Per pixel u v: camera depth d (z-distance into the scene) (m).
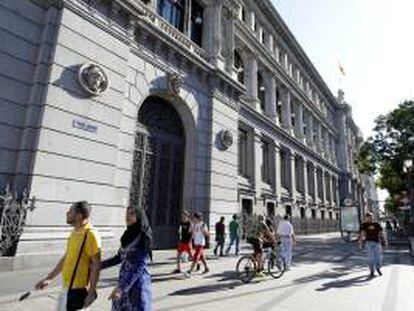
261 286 8.73
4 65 9.26
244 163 23.31
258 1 26.83
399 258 16.39
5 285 7.09
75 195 9.98
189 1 17.88
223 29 20.06
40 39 10.11
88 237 3.61
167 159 15.68
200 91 16.98
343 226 27.52
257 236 10.01
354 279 10.09
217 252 15.44
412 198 24.86
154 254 13.12
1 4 9.38
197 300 6.95
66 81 10.08
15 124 9.35
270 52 28.02
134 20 12.70
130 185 13.24
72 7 10.48
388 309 6.71
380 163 29.41
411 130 27.42
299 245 22.64
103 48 11.34
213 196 16.58
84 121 10.45
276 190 26.52
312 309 6.56
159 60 14.49
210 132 17.09
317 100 43.81
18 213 8.66
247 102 23.62
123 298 3.71
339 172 51.25
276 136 27.94
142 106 14.63
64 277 3.54
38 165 9.19
